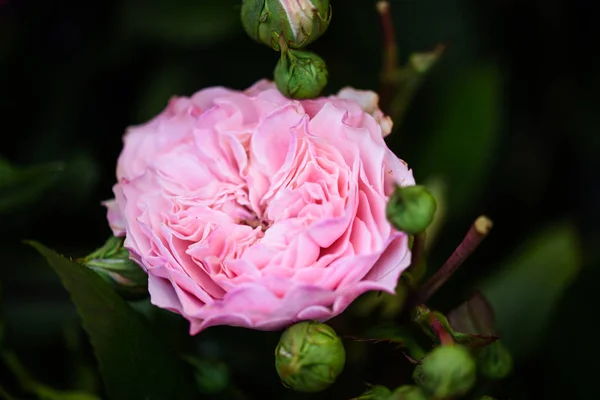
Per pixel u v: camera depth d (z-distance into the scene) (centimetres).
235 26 37
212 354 35
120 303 31
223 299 29
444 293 36
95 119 39
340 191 30
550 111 39
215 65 39
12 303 37
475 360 31
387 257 29
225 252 30
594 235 39
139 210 31
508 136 39
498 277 36
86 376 35
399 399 29
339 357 29
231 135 31
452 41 38
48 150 39
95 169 37
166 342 33
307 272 29
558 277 35
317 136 31
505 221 39
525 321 35
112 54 38
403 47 39
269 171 31
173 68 38
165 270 30
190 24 37
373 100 32
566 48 39
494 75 37
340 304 29
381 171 29
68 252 37
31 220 37
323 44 39
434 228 35
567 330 35
